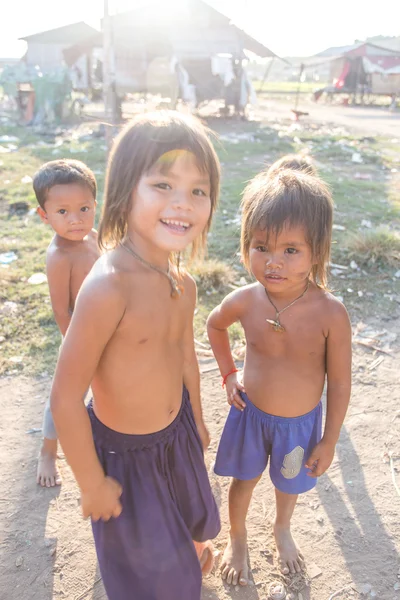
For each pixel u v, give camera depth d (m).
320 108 27.67
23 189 7.70
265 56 21.41
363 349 3.81
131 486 1.61
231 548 2.17
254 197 1.76
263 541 2.28
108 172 1.45
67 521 2.38
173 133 1.35
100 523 1.61
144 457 1.62
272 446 1.98
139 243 1.45
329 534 2.32
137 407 1.57
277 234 1.66
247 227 1.78
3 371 3.43
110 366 1.49
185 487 1.76
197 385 1.92
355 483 2.62
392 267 5.04
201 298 4.41
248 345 1.97
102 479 1.49
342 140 14.20
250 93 19.94
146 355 1.51
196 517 1.82
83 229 2.19
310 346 1.84
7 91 17.41
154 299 1.48
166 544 1.59
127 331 1.44
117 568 1.61
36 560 2.19
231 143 13.18
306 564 2.18
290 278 1.72
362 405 3.21
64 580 2.10
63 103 16.95
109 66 10.61
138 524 1.58
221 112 20.33
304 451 1.96
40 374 3.42
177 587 1.60
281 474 1.99
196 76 19.50
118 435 1.61
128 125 1.43
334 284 4.69
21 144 12.46
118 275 1.39
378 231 5.48
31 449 2.82
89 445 1.44
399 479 2.64
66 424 1.40
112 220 1.45
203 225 1.45
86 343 1.37
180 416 1.74
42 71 19.89
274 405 1.92
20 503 2.47
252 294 1.92
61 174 2.11
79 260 2.23
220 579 2.11
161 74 18.70
